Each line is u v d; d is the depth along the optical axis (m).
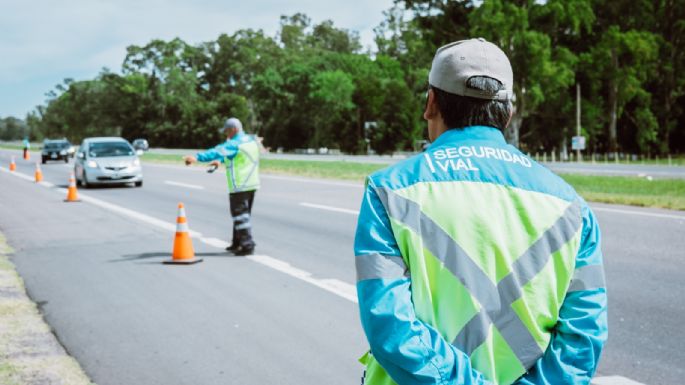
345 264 9.21
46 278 8.45
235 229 10.11
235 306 6.97
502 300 1.63
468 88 1.77
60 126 178.75
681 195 16.25
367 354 1.87
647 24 69.75
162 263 9.38
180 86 125.69
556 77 56.47
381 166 34.50
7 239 11.73
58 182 25.81
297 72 100.69
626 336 5.86
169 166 37.66
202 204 17.39
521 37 55.00
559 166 39.47
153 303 7.13
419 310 1.61
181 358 5.41
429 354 1.52
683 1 69.88
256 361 5.32
